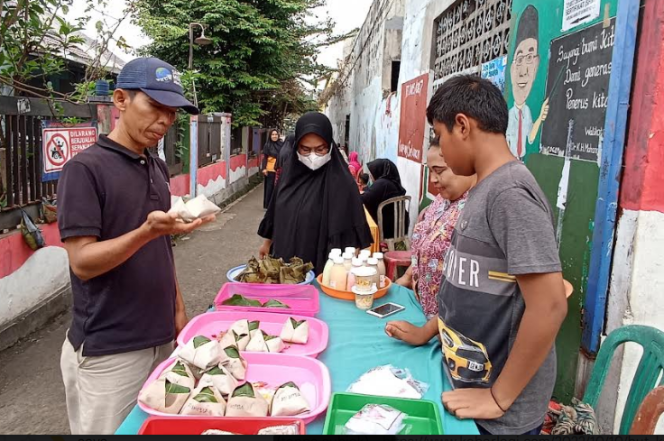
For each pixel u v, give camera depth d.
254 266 2.61
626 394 2.08
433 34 5.88
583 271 2.33
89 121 5.31
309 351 1.88
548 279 1.29
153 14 12.83
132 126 1.87
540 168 2.81
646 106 1.95
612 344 1.86
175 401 1.40
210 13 12.79
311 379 1.66
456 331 1.53
